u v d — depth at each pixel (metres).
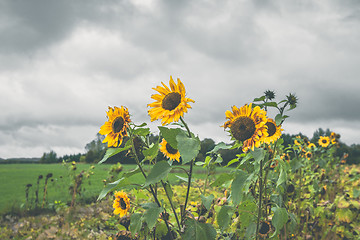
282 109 2.30
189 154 1.60
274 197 2.62
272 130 2.24
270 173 2.74
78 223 5.55
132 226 1.98
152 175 1.76
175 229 2.04
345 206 3.81
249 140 1.96
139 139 2.08
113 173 6.14
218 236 2.50
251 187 2.51
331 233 3.76
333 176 5.73
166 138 1.75
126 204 2.38
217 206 2.70
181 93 1.77
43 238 4.68
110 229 5.36
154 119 1.78
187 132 1.82
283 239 3.19
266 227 2.28
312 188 3.87
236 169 2.13
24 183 13.45
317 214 3.67
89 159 34.34
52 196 9.34
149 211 1.87
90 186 11.16
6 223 6.33
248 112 1.99
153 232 2.23
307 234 3.59
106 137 1.97
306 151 4.89
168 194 2.20
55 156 56.12
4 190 11.02
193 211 2.65
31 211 7.25
